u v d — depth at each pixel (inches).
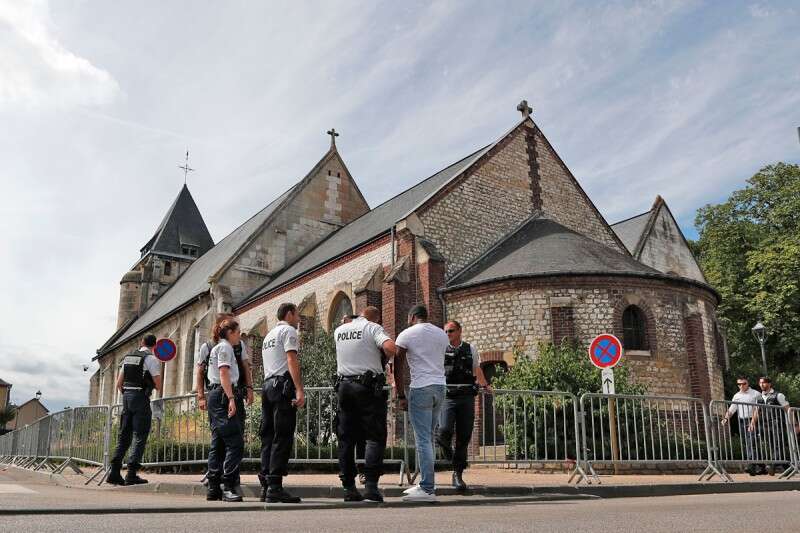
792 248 1253.1
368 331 285.7
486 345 764.6
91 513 215.8
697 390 745.0
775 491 409.4
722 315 1360.7
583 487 352.2
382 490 326.0
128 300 2064.5
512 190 975.6
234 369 305.3
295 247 1301.7
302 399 276.4
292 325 293.0
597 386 575.8
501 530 171.2
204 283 1376.7
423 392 290.4
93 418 488.7
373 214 1176.2
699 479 437.1
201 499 301.7
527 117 1035.9
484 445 514.9
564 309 731.4
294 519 199.9
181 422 490.3
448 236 877.8
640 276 752.3
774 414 505.0
